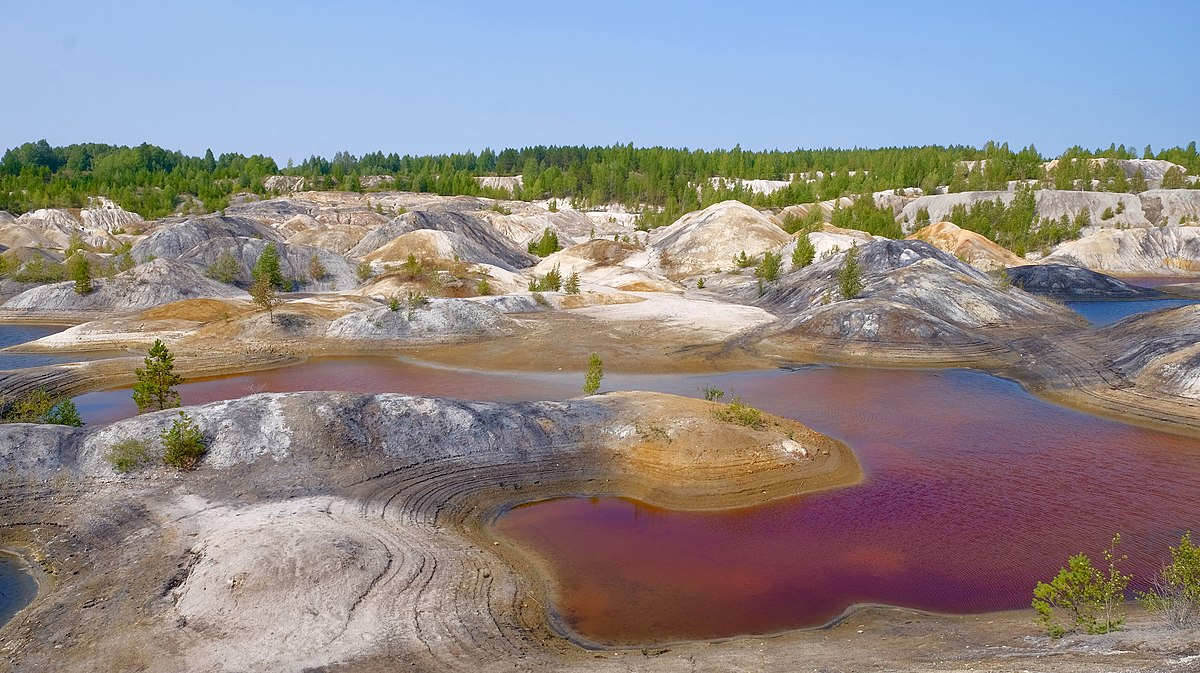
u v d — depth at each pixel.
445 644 18.92
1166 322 52.59
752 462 32.28
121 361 53.56
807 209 169.50
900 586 23.42
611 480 31.47
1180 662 12.62
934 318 63.06
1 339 68.25
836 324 62.75
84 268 81.62
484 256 118.88
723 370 54.53
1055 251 138.38
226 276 90.69
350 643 18.67
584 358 57.84
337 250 132.25
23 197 170.62
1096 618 18.70
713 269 113.75
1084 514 28.97
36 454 28.78
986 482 32.28
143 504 26.39
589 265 120.62
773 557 25.42
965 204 170.00
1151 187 192.12
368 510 26.67
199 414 31.34
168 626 19.22
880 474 33.19
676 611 21.88
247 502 26.59
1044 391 47.91
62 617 20.00
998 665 14.65
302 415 31.62
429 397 34.94
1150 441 38.16
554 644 19.77
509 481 30.73
